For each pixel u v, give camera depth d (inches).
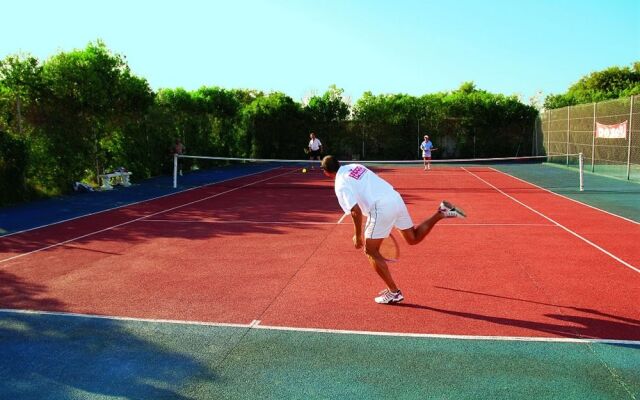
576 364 160.2
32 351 175.9
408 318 201.5
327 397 143.0
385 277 214.5
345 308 213.6
